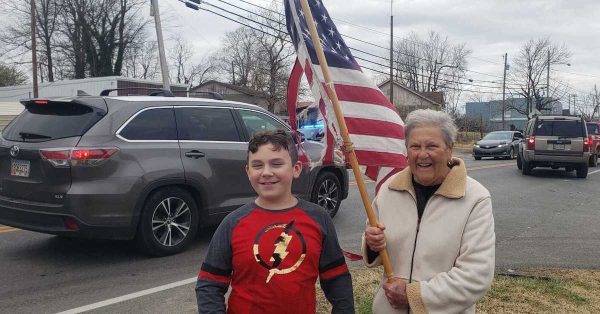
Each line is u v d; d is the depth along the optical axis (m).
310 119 3.16
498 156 26.00
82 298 4.76
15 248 6.42
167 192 6.03
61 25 47.66
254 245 2.26
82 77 48.22
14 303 4.62
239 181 6.70
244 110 7.04
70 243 6.68
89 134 5.50
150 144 5.88
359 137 3.15
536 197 11.70
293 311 2.24
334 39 3.16
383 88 60.34
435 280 2.35
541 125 16.28
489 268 2.32
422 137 2.46
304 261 2.27
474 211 2.40
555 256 6.30
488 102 74.50
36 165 5.54
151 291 4.97
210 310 2.26
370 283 4.92
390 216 2.58
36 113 5.97
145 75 61.38
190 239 6.30
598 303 4.41
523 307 4.26
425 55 68.31
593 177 16.52
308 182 7.58
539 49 61.25
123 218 5.60
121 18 48.41
